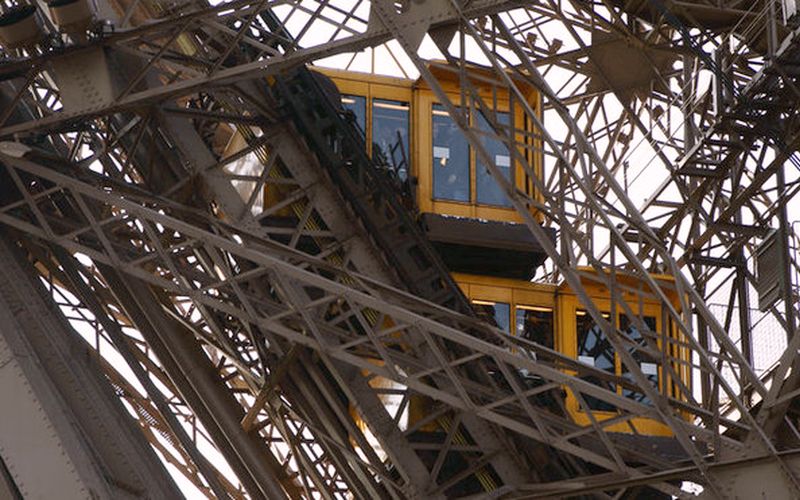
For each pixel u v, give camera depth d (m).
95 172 57.12
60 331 54.56
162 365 63.28
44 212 58.09
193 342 63.41
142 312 61.84
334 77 75.00
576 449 54.62
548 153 55.28
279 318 54.59
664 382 55.28
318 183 62.66
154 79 58.41
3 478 48.53
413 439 64.06
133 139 61.19
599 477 57.66
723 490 54.16
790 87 71.88
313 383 62.72
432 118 75.44
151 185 60.66
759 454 54.31
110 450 51.94
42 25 56.03
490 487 62.78
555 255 54.91
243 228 60.47
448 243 71.56
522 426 54.44
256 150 65.88
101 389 55.41
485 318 63.31
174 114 59.53
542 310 74.62
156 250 55.53
